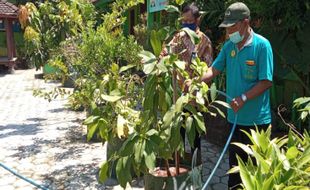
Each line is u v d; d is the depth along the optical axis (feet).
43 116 25.35
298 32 15.33
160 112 9.71
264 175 6.80
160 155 9.27
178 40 12.00
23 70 55.83
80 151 17.89
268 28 16.05
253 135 8.09
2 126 22.84
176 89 9.57
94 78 15.89
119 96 10.15
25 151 17.95
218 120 17.61
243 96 9.91
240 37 9.99
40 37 30.42
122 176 8.71
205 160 15.96
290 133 8.20
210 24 19.11
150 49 15.88
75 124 22.99
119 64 16.20
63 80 18.60
